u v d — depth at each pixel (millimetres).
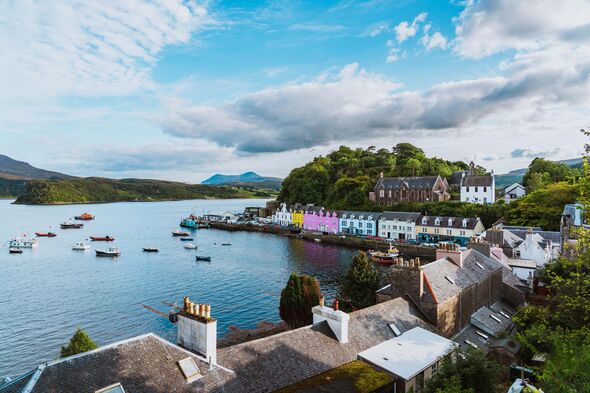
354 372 22219
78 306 63750
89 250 118812
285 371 21000
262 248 121438
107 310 61906
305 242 133000
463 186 130000
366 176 172625
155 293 71562
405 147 199125
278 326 53281
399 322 29672
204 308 19047
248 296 69812
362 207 155375
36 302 65812
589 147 21703
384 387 21625
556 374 17312
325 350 23844
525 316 30391
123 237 150125
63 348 31391
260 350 21688
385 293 34875
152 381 16016
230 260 102250
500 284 44125
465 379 21109
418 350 25562
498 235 63625
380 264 94562
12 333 52469
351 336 26125
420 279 32312
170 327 55000
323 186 190875
